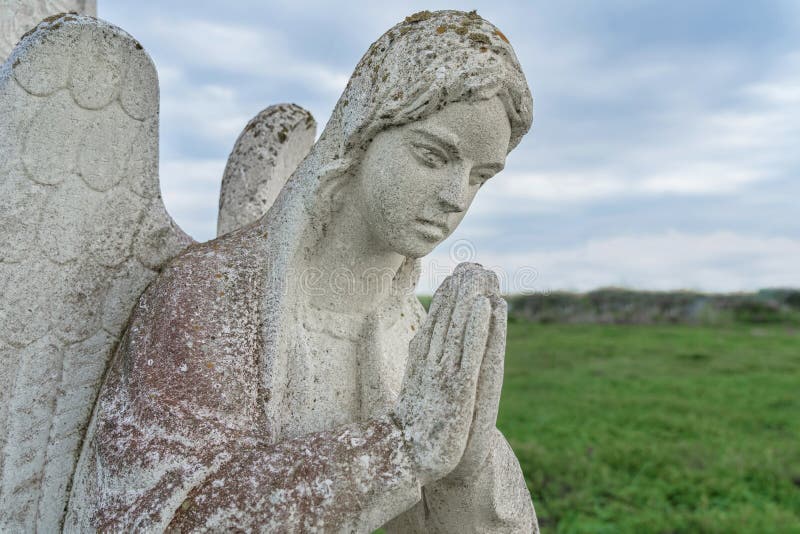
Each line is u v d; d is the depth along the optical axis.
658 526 4.88
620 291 15.62
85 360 1.51
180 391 1.27
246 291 1.44
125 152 1.50
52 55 1.32
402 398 1.27
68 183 1.42
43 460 1.47
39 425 1.46
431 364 1.25
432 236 1.40
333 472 1.17
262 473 1.16
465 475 1.36
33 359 1.43
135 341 1.38
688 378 9.68
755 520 4.96
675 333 13.48
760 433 7.22
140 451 1.20
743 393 8.80
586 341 12.59
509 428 7.23
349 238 1.51
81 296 1.48
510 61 1.35
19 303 1.40
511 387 9.14
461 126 1.33
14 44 2.08
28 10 2.12
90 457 1.34
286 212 1.49
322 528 1.13
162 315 1.37
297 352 1.45
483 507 1.44
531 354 11.43
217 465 1.19
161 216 1.61
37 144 1.36
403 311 1.75
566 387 9.12
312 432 1.36
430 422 1.22
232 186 2.12
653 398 8.47
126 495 1.19
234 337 1.38
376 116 1.35
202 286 1.41
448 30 1.32
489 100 1.33
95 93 1.41
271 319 1.41
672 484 5.77
